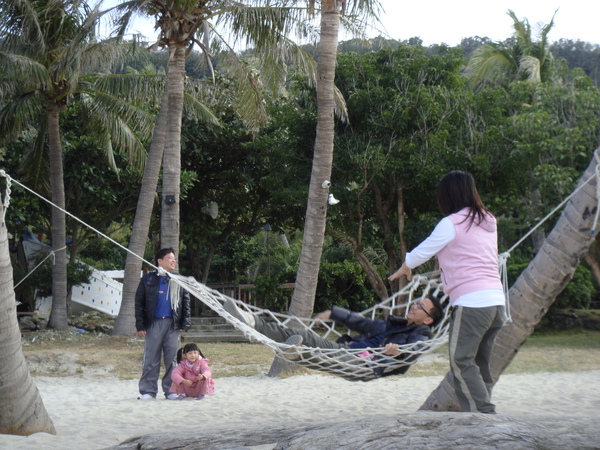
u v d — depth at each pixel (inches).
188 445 159.6
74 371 466.6
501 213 776.3
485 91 721.0
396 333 207.3
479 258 166.4
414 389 366.3
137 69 914.7
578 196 211.3
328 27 420.5
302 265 430.9
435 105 660.1
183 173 795.4
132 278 639.8
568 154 618.8
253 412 276.7
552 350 581.9
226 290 933.8
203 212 916.6
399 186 708.7
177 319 323.9
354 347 211.0
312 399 327.6
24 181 730.2
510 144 675.4
